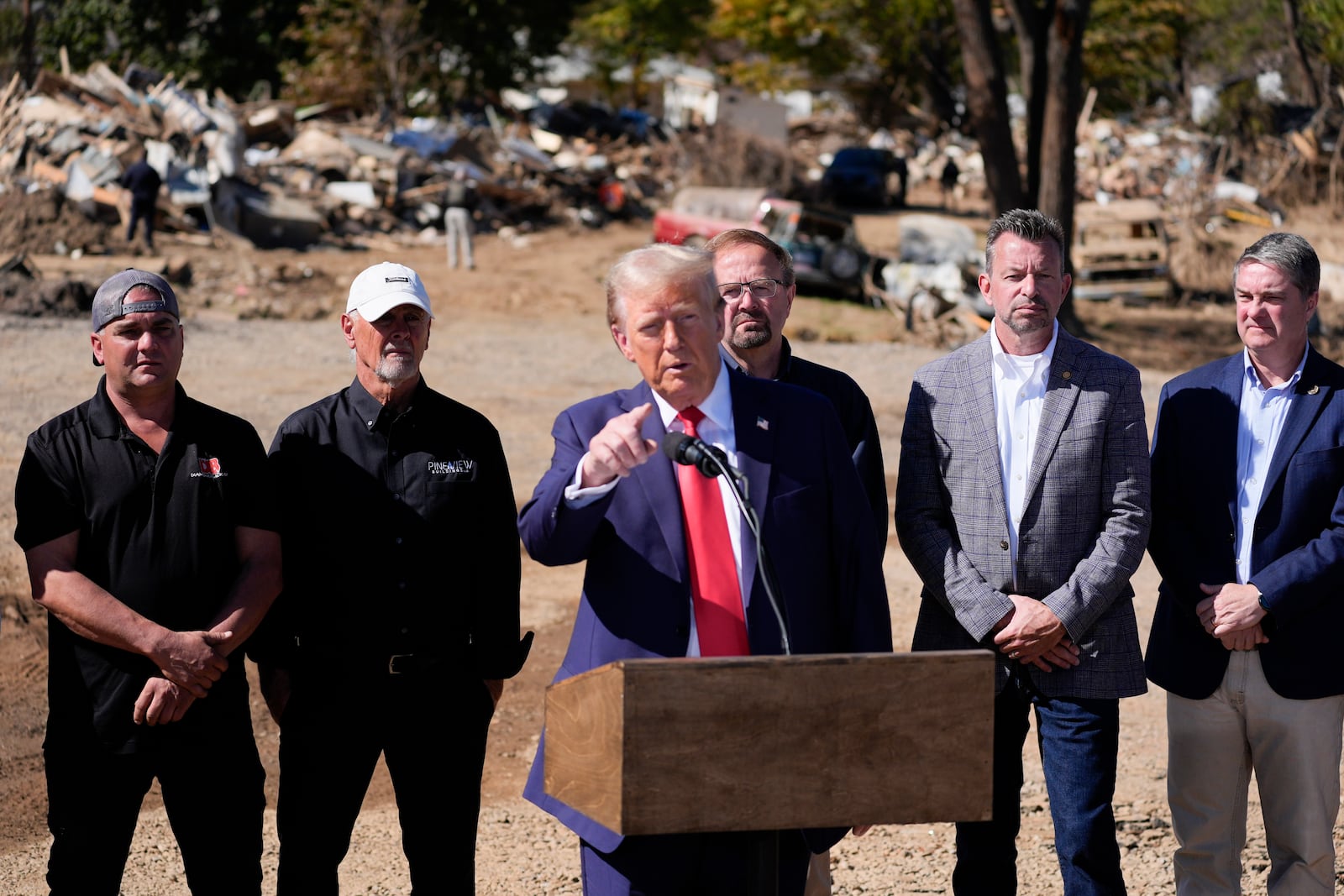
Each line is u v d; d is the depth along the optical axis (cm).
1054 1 2331
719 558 355
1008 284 438
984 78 2342
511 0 4603
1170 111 4900
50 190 2423
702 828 282
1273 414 445
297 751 416
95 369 1590
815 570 364
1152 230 2822
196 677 396
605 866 355
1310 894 450
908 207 4331
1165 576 458
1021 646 430
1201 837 461
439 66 4594
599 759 291
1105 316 2620
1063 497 440
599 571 362
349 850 561
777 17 4888
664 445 326
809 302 2462
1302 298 434
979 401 450
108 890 410
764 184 3919
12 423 1305
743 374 376
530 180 3519
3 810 588
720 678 280
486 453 429
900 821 294
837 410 453
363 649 414
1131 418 444
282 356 1767
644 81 6031
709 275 336
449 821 419
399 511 417
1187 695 452
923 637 462
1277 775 446
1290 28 3622
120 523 403
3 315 1881
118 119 2644
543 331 2153
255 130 3180
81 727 402
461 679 423
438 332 2098
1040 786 636
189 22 4578
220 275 2309
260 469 419
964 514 449
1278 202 3553
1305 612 434
